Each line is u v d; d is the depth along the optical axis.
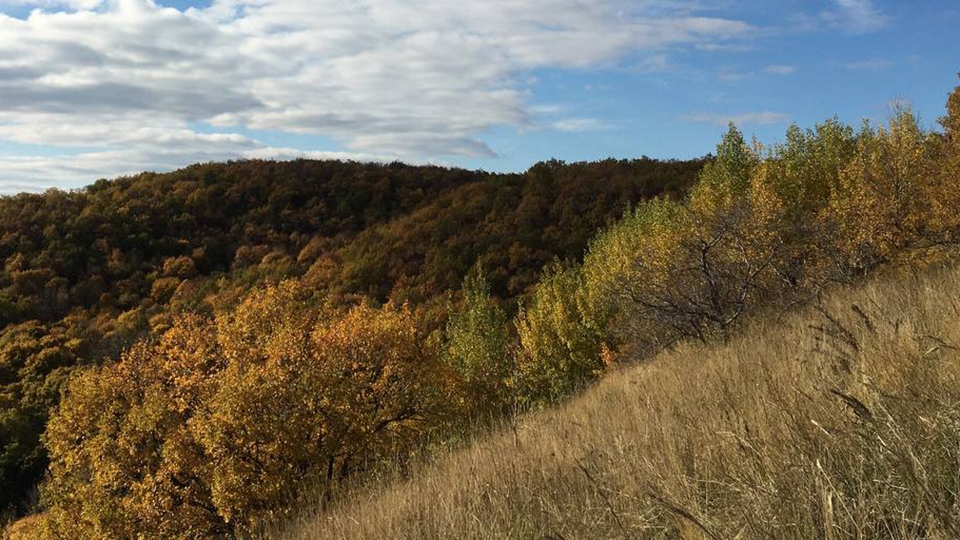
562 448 4.44
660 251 13.76
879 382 2.78
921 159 17.11
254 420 13.30
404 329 18.27
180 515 13.93
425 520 3.54
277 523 7.07
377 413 16.59
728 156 27.05
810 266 13.39
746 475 2.37
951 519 1.66
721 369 5.05
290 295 19.64
